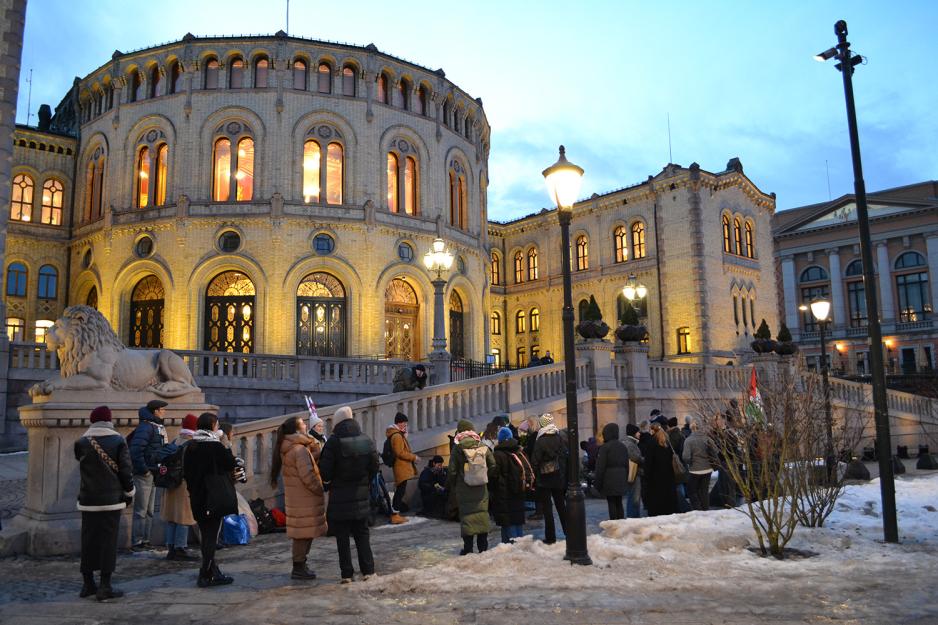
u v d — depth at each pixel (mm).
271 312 34094
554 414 18469
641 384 20594
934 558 8945
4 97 22594
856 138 11547
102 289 36188
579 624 6422
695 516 11469
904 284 60906
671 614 6691
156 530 10867
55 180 40250
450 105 41500
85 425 10430
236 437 12359
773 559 9016
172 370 11750
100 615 6945
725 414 12391
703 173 46156
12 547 9906
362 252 36000
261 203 34875
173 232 34688
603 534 10891
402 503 13414
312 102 36375
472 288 41312
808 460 10906
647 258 47938
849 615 6605
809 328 65938
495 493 10219
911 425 30562
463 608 6965
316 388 24219
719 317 45750
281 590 7816
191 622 6680
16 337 38062
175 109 35969
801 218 67250
